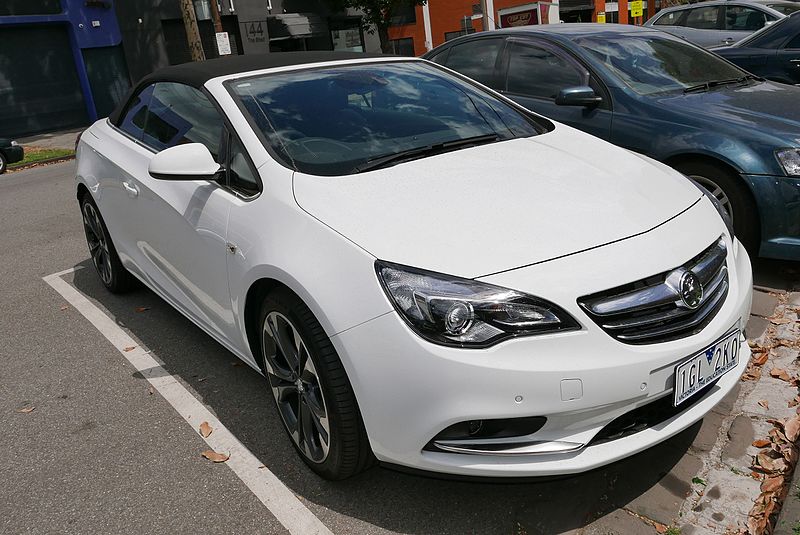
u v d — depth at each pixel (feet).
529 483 7.33
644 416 7.59
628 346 7.21
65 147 54.19
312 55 12.48
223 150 10.14
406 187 8.68
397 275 7.25
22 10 62.28
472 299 6.98
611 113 15.49
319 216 8.23
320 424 8.29
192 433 10.16
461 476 7.36
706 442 9.10
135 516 8.47
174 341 13.24
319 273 7.73
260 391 11.18
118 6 68.80
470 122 11.17
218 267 9.80
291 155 9.48
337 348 7.49
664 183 9.41
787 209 12.97
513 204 8.26
